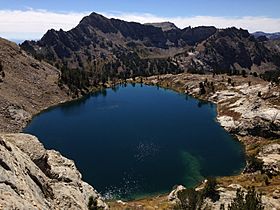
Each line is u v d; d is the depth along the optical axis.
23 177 23.66
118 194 81.44
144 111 180.62
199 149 118.12
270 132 128.50
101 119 162.38
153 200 74.81
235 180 83.88
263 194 66.94
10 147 25.92
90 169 97.44
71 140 127.56
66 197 29.28
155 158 107.12
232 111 166.25
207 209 55.72
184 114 174.50
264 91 180.38
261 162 88.62
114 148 116.88
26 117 162.00
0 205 17.11
